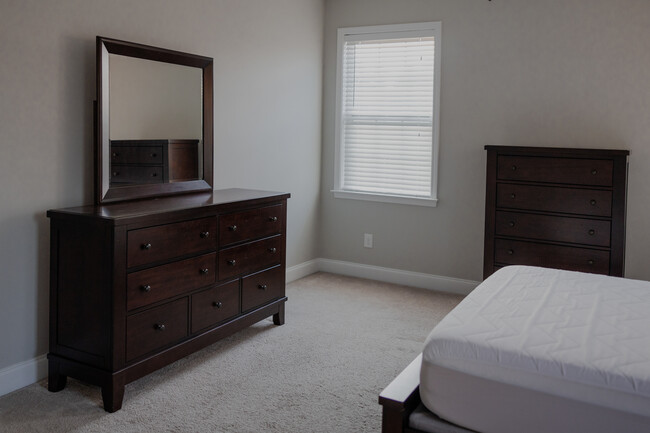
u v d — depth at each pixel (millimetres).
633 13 3902
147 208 2914
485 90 4445
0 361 2779
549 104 4234
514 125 4375
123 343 2658
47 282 2943
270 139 4527
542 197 3850
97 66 2973
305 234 5102
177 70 3496
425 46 4688
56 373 2807
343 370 3131
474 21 4430
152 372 2885
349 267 5195
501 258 4031
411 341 3572
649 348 1806
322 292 4625
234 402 2740
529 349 1789
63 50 2928
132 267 2678
